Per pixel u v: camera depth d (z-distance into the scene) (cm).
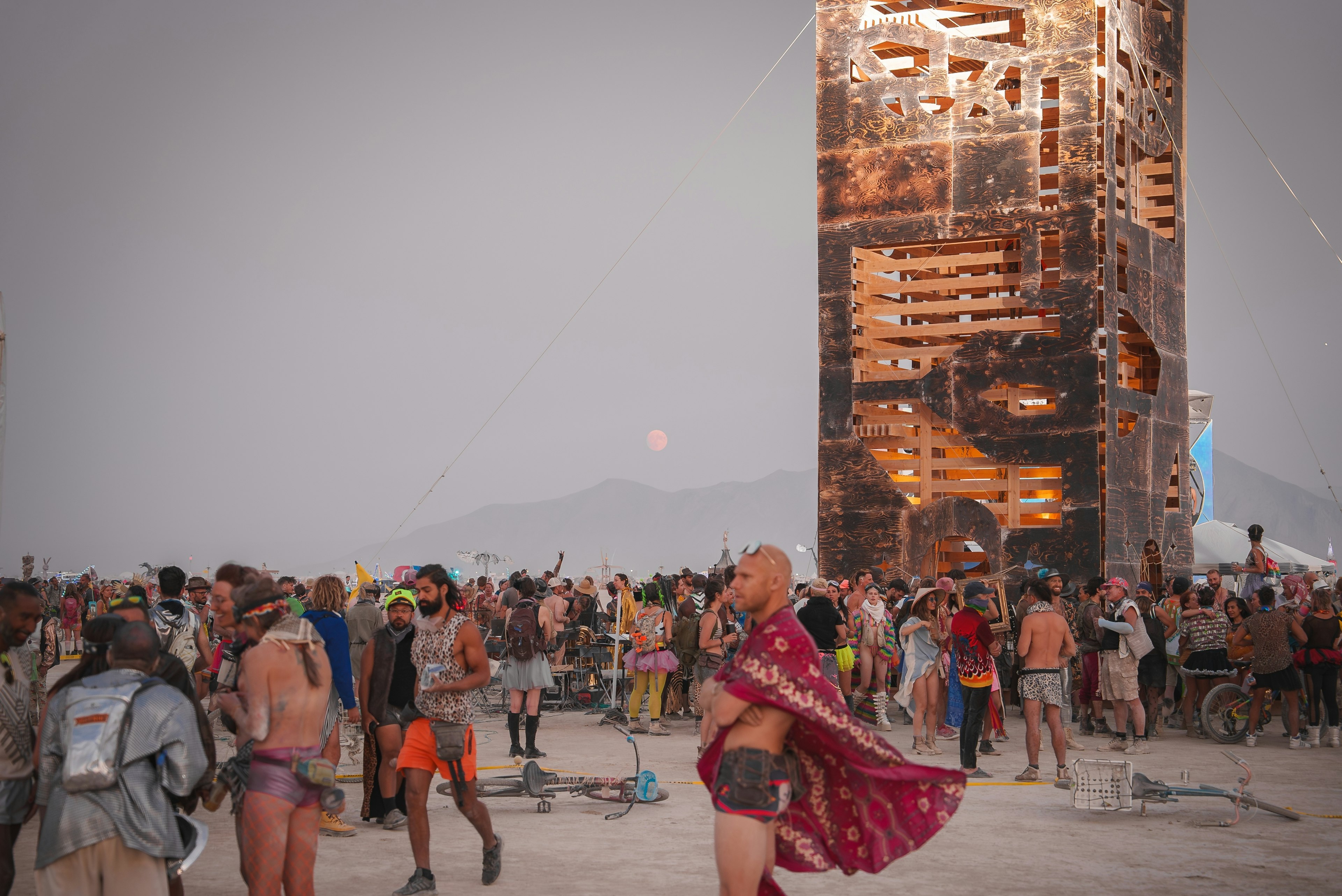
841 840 470
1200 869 722
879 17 1956
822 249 1955
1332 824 866
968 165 1870
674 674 1592
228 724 561
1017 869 724
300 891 524
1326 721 1448
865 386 1911
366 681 824
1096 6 1834
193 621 970
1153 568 1856
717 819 455
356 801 965
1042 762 1184
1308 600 1695
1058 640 1050
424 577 670
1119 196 1911
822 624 1316
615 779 955
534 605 1220
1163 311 1988
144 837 459
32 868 720
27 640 561
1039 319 1823
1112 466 1803
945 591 1284
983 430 1831
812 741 470
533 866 726
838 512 1914
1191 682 1450
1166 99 2044
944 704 1367
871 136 1933
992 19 1997
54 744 468
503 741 1383
